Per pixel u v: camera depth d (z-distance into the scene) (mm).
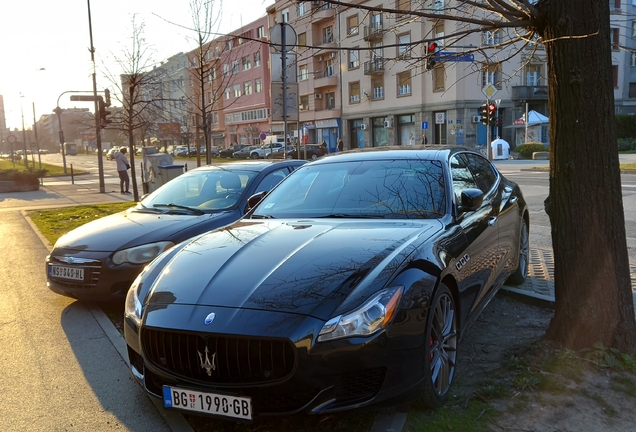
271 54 10898
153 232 5492
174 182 7180
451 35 4227
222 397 2729
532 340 4012
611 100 3576
